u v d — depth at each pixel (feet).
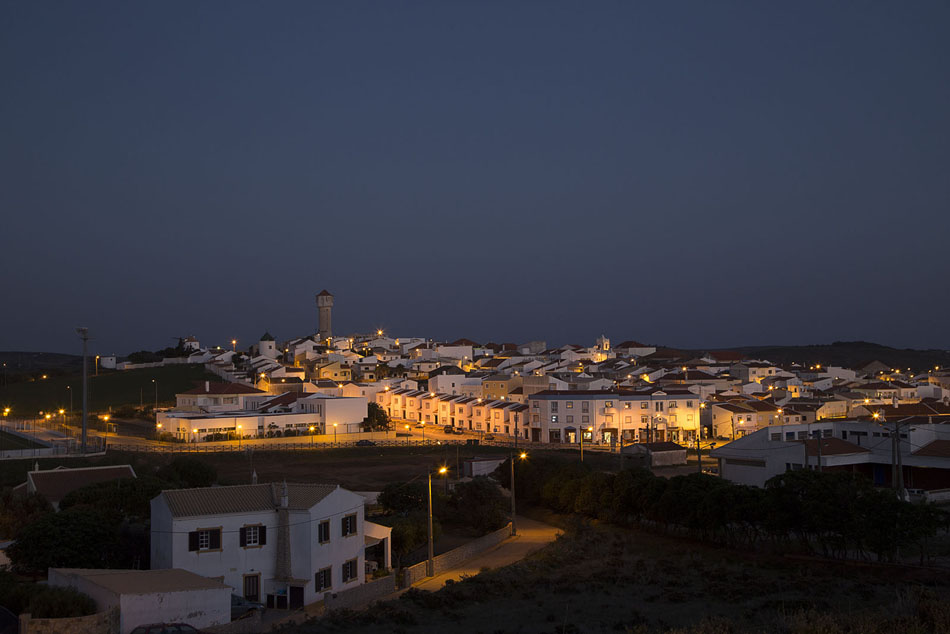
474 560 221.66
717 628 117.39
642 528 256.52
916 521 187.21
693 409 525.75
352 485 338.54
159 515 174.29
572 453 446.19
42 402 620.90
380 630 140.56
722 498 222.28
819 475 209.56
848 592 160.35
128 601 134.10
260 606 163.53
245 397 551.18
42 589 140.26
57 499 231.30
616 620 142.61
